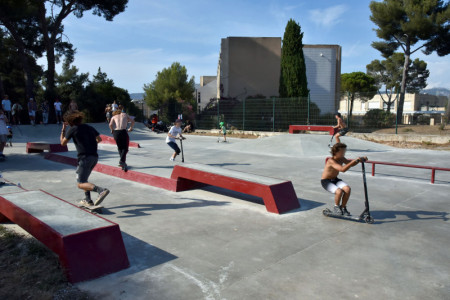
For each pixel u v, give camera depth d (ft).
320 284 10.80
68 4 77.30
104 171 29.25
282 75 75.92
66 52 90.58
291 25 73.72
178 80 125.59
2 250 13.12
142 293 10.25
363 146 47.44
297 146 44.34
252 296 10.09
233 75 94.99
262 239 14.64
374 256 12.88
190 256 12.92
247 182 19.45
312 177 28.32
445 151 45.19
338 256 12.89
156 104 125.80
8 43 85.76
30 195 15.81
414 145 52.49
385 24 81.61
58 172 29.71
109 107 78.18
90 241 11.33
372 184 25.55
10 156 39.29
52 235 11.32
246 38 94.73
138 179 25.85
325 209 17.85
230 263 12.31
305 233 15.35
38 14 72.79
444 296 10.05
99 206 17.78
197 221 17.02
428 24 73.56
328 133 64.23
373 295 10.13
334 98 67.82
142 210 18.83
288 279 11.12
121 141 26.48
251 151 45.39
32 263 11.88
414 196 21.89
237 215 18.02
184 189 23.43
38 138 62.28
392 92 154.10
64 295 10.02
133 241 14.38
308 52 96.02
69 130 17.15
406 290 10.41
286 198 18.93
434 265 12.12
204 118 83.97
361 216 16.65
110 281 10.96
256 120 74.02
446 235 15.06
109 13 82.99
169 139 32.83
